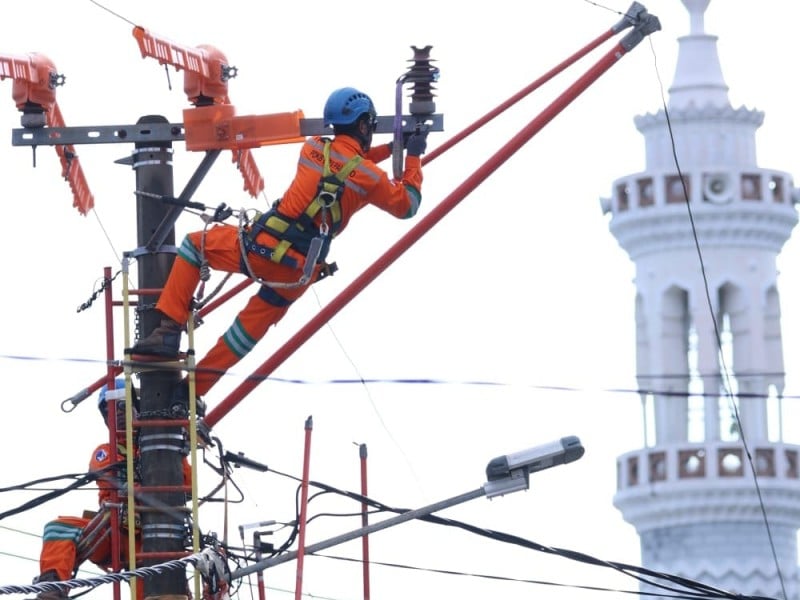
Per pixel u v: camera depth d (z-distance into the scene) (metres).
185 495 38.94
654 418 161.75
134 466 39.12
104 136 39.53
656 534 157.88
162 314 38.50
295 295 37.88
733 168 159.50
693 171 160.38
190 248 37.75
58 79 39.47
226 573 37.88
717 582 159.38
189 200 38.66
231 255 37.53
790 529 159.00
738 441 159.50
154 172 39.41
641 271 161.62
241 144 38.91
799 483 157.12
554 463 38.84
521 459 38.62
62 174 40.28
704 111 162.62
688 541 160.00
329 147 37.19
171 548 38.38
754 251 159.12
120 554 39.31
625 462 163.75
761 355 159.25
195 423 38.06
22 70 38.97
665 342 160.50
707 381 159.88
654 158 163.88
